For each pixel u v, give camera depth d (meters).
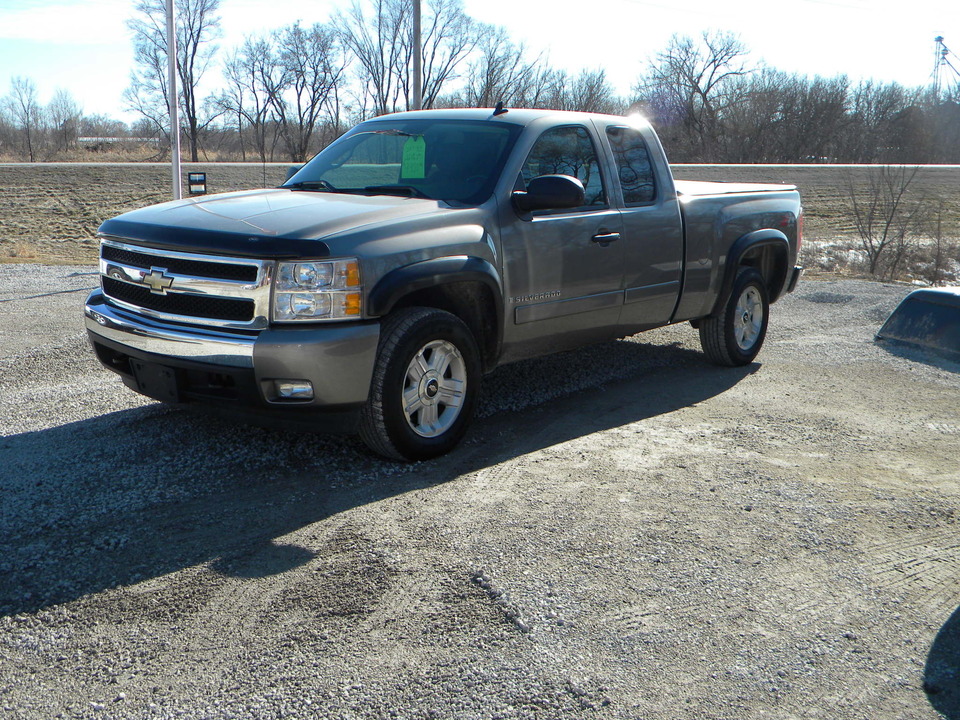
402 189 5.32
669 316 6.61
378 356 4.56
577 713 2.74
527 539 3.93
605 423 5.75
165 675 2.88
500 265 5.13
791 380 7.08
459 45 65.75
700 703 2.82
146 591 3.40
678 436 5.51
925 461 5.21
